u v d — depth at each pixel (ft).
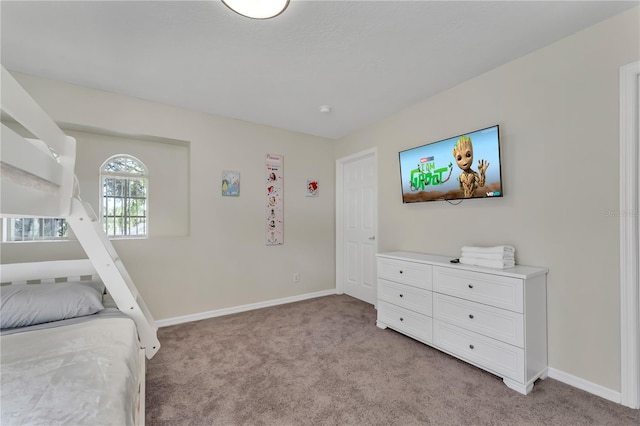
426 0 4.98
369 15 5.34
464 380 6.21
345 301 12.17
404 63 7.06
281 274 11.93
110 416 2.69
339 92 8.65
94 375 3.35
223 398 5.63
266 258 11.53
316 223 12.98
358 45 6.30
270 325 9.42
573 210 6.01
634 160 5.26
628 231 5.31
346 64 7.09
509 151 7.07
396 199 10.35
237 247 10.84
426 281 7.70
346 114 10.41
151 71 7.39
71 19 5.41
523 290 5.73
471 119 7.88
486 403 5.44
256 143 11.32
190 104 9.51
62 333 4.58
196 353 7.48
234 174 10.80
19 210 3.05
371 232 11.81
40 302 5.23
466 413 5.17
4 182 2.69
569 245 6.07
